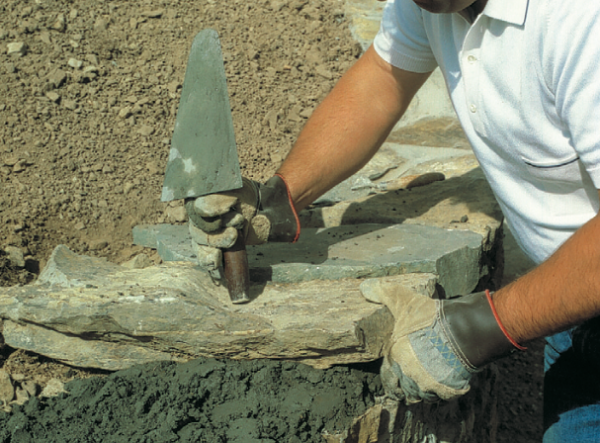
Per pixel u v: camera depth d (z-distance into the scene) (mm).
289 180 1943
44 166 2635
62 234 2449
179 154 1641
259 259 2098
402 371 1706
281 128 3129
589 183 1540
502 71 1479
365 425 1816
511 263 3207
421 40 1876
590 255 1303
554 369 1967
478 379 2539
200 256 1713
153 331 1781
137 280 1873
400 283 1945
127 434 1649
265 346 1795
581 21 1239
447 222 2482
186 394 1753
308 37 3623
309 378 1824
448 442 2350
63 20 3203
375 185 2943
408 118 3504
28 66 2982
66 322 1786
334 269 2008
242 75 3338
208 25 3498
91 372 1931
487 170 1786
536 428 2896
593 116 1286
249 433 1671
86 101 2947
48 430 1671
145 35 3330
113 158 2758
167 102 3049
